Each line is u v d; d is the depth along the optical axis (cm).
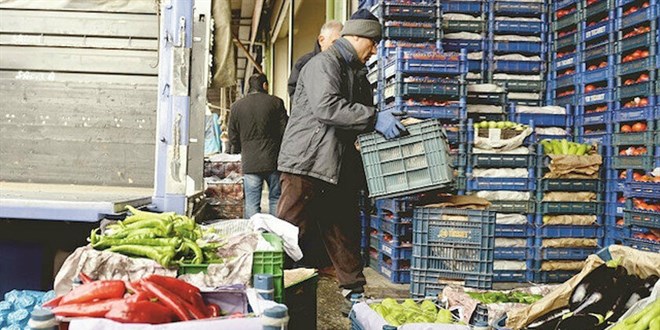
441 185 436
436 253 454
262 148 657
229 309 211
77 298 195
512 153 586
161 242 249
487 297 353
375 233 631
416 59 576
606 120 596
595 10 611
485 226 448
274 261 243
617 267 302
